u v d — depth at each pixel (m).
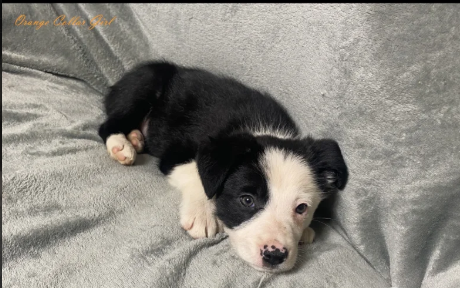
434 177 0.22
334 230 0.28
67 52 0.40
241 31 0.32
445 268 0.23
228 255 0.24
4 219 0.22
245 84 0.33
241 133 0.27
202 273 0.22
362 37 0.23
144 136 0.35
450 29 0.21
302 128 0.29
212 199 0.26
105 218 0.24
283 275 0.23
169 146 0.32
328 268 0.24
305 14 0.26
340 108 0.25
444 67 0.21
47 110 0.34
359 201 0.25
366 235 0.25
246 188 0.25
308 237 0.26
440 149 0.22
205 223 0.25
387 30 0.22
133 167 0.30
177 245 0.23
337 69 0.25
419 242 0.23
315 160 0.27
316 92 0.27
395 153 0.23
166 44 0.38
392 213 0.24
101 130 0.33
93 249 0.22
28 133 0.30
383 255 0.25
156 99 0.34
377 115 0.23
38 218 0.23
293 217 0.25
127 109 0.34
